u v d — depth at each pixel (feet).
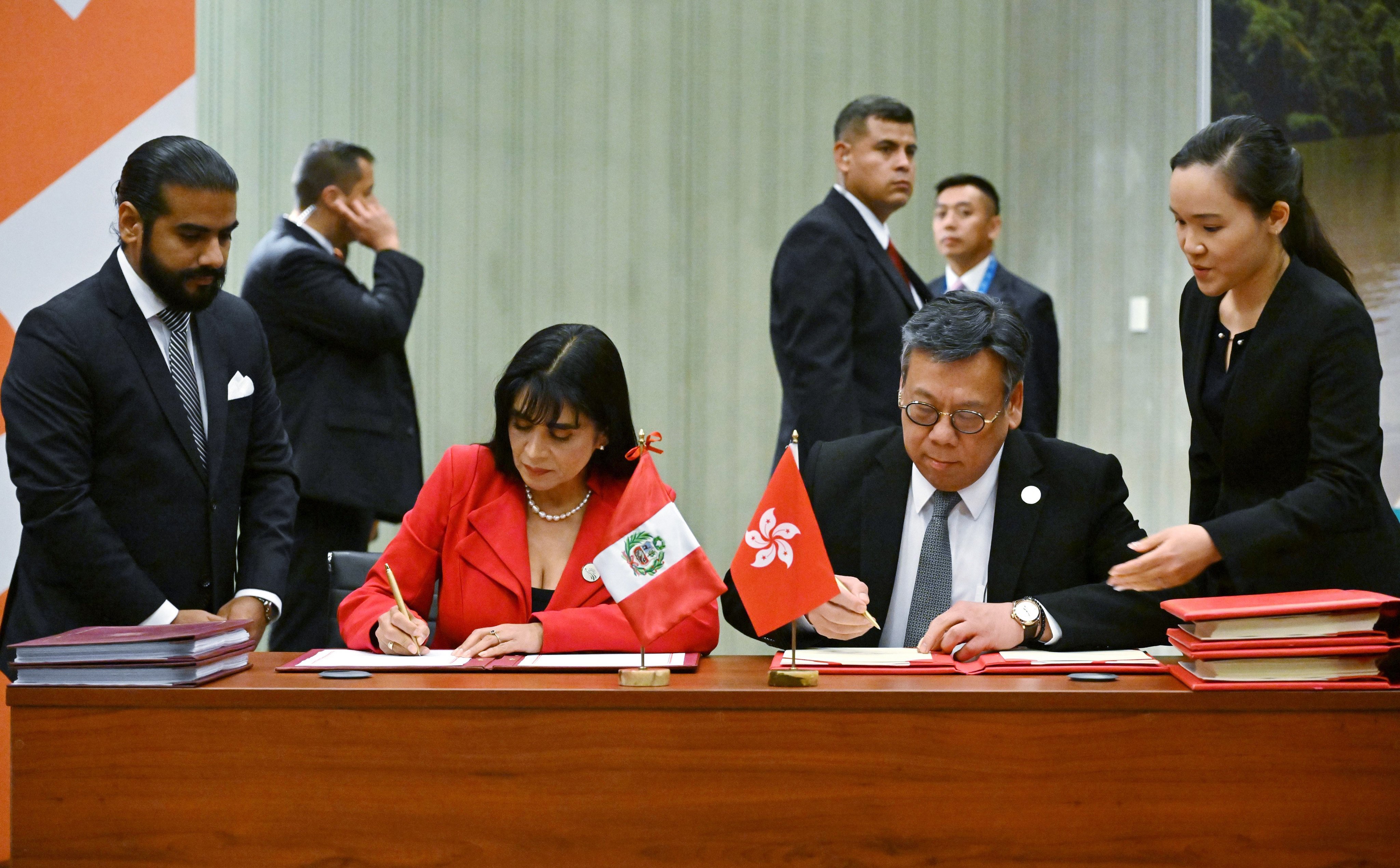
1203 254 8.16
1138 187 18.83
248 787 6.50
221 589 9.46
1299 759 6.41
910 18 22.09
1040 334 16.42
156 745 6.52
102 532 8.64
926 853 6.44
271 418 9.97
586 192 20.86
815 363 12.61
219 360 9.49
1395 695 6.40
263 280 13.34
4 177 11.23
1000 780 6.41
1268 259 8.29
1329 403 8.00
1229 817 6.40
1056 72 20.83
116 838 6.54
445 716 6.48
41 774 6.56
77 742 6.55
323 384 13.35
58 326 8.79
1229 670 6.56
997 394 7.85
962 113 22.27
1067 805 6.41
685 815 6.46
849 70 21.95
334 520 13.50
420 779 6.48
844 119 13.62
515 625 7.84
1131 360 18.94
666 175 21.25
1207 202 8.04
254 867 6.50
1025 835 6.42
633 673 6.64
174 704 6.51
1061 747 6.41
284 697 6.50
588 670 7.17
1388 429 15.03
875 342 12.93
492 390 20.35
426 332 19.94
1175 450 18.01
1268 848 6.40
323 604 13.34
